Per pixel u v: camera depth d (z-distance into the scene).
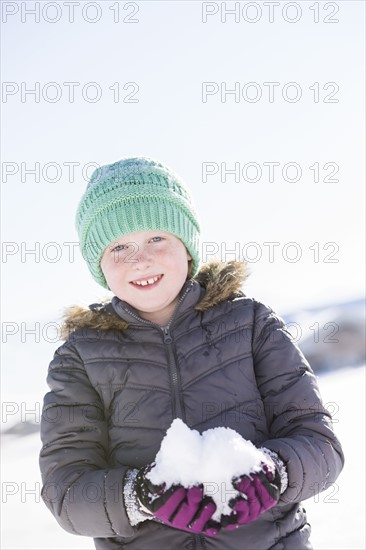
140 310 1.83
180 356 1.74
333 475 1.59
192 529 1.31
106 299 1.97
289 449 1.52
